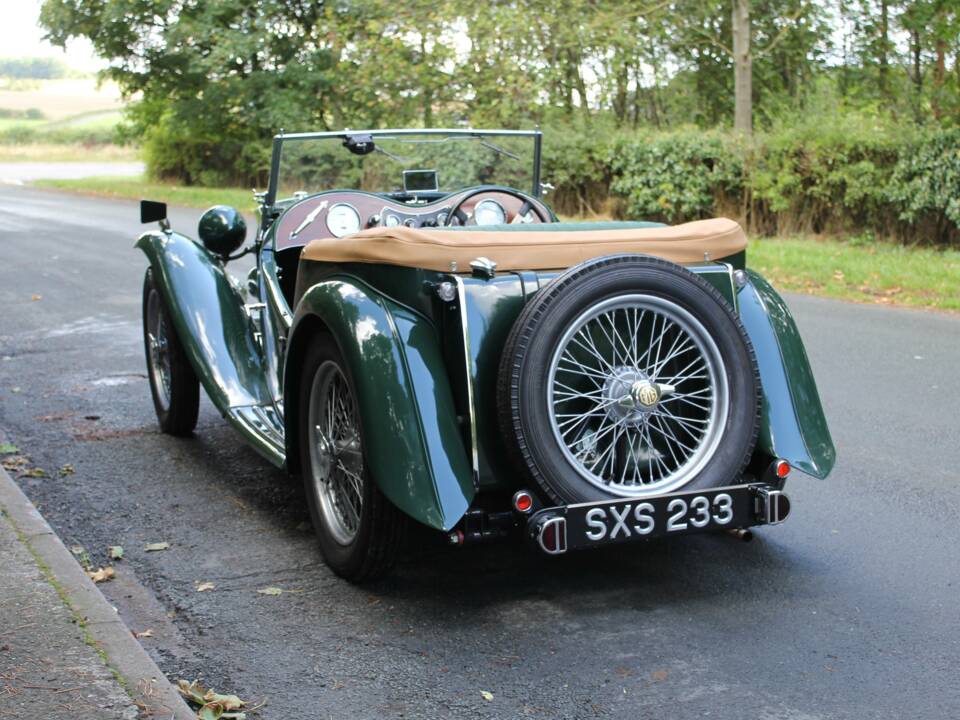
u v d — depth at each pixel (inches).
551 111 741.9
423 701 120.9
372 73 769.6
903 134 562.9
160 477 205.2
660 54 821.9
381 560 147.8
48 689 116.5
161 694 116.0
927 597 146.8
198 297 209.8
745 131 646.5
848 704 118.7
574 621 141.0
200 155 1296.8
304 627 140.6
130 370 297.1
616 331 142.6
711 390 144.9
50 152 2409.0
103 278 476.4
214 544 171.3
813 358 305.1
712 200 654.5
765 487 145.6
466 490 135.3
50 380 285.4
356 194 214.2
